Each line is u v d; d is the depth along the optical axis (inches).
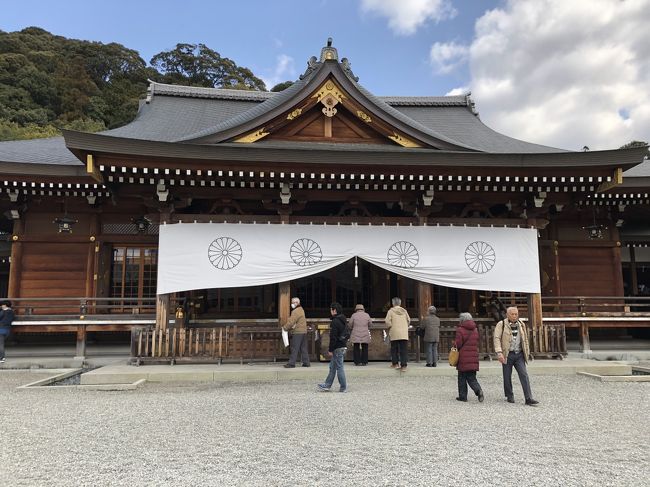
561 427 258.1
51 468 190.5
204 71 2930.6
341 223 485.1
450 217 545.3
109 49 2773.1
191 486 171.8
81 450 214.2
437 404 312.7
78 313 561.0
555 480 180.2
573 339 667.4
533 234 506.6
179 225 465.1
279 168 436.5
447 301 613.3
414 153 442.3
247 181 457.7
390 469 189.6
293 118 494.0
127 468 190.4
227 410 293.0
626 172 619.8
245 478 179.3
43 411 293.0
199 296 570.3
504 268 496.7
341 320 362.0
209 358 453.4
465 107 867.4
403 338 423.8
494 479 180.4
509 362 322.7
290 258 473.4
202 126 701.9
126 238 582.6
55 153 581.9
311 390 362.3
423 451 213.0
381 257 483.2
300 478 179.3
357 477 180.7
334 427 253.1
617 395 349.4
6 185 506.9
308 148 476.7
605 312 592.1
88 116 2225.6
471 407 305.0
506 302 586.6
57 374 455.8
